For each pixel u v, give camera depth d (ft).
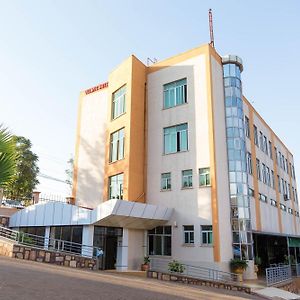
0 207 84.38
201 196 73.97
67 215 69.00
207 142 76.33
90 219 64.75
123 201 63.72
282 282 69.56
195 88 81.61
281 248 111.34
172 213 77.20
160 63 89.71
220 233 70.54
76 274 37.60
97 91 102.27
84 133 100.48
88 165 95.55
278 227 116.67
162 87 87.66
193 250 71.51
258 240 100.89
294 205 150.00
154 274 55.88
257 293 54.85
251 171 98.84
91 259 52.90
